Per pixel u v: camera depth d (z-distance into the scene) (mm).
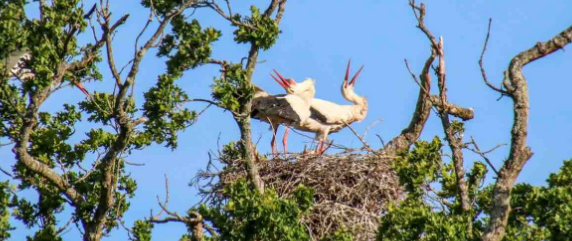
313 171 17719
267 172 18094
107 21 15039
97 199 17125
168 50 15102
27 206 17047
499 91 14016
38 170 16438
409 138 19484
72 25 15977
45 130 17750
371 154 17891
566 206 14133
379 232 14469
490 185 15680
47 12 15719
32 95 15422
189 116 15289
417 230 14289
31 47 15289
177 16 15039
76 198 16922
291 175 17891
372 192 17219
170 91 15141
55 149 17641
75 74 16312
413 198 15562
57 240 16172
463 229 14273
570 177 15023
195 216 14359
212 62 15305
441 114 16641
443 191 16188
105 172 16078
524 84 13922
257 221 14531
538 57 14148
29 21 15391
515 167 13664
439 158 16531
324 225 16531
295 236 14531
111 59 15125
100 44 16156
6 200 15867
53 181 16719
